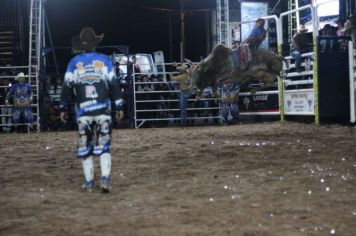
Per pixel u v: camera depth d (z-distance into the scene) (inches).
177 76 850.8
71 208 239.8
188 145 490.6
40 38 860.0
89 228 202.5
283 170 333.1
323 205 231.9
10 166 380.5
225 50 588.4
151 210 230.8
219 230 193.9
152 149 467.8
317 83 733.3
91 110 282.4
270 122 829.8
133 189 283.7
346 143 472.4
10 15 1015.6
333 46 741.9
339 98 745.6
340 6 886.4
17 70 946.7
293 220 206.4
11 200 259.1
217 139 546.6
